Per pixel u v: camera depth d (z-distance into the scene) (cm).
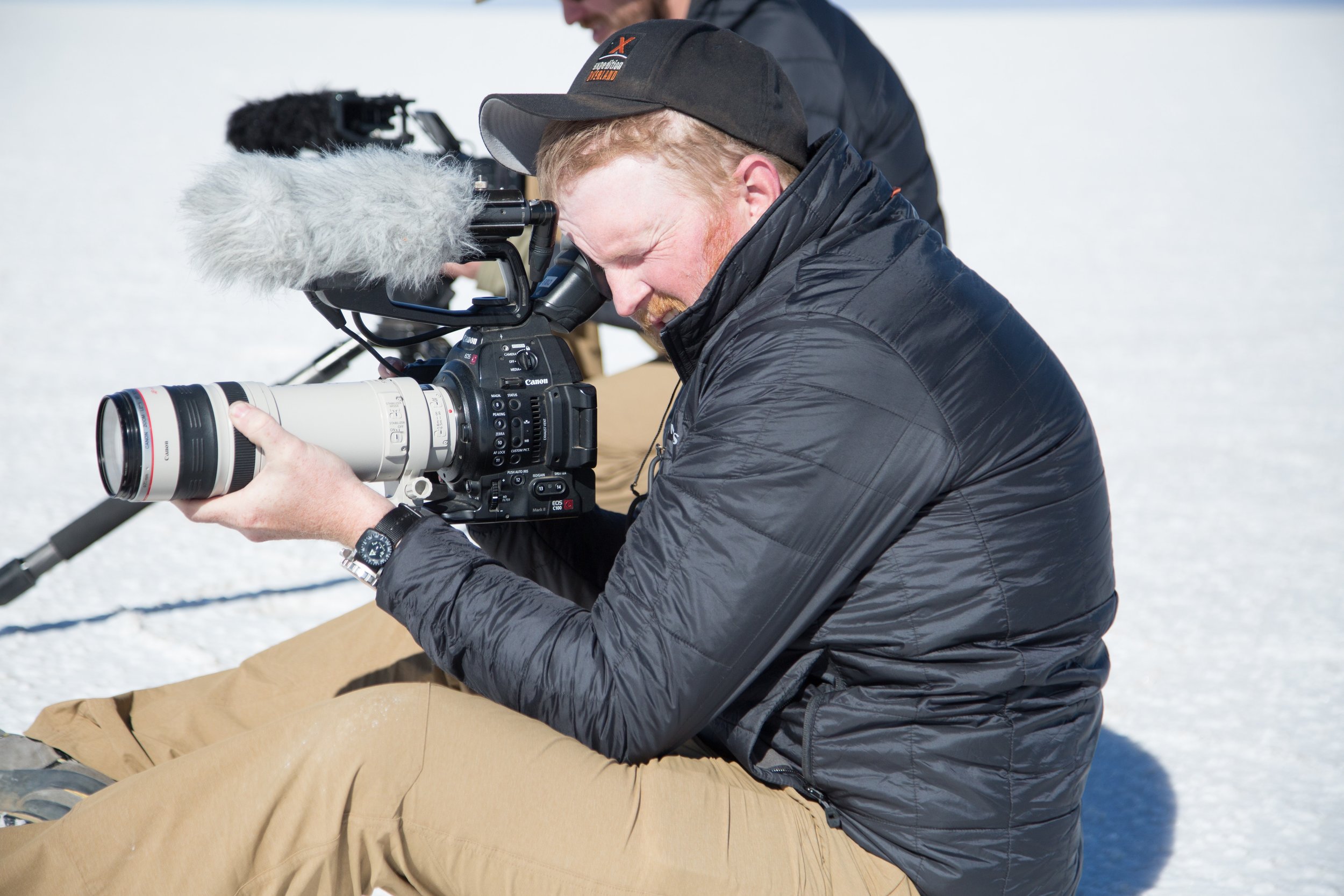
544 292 163
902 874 131
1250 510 368
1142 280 723
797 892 124
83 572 309
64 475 378
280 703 167
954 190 1073
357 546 133
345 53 2333
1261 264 773
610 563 172
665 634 124
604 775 125
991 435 127
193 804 117
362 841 120
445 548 132
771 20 240
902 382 125
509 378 152
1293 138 1453
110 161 1120
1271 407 477
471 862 122
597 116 134
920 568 127
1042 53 2888
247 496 132
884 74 257
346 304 151
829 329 126
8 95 1661
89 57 2297
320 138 268
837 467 122
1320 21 4984
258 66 2059
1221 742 235
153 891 116
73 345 534
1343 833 203
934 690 128
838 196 133
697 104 135
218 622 281
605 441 242
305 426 139
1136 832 205
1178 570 324
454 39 2811
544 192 146
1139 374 523
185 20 4138
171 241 792
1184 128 1544
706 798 126
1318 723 242
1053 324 613
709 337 139
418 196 146
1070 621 132
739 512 123
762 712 132
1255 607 300
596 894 121
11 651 261
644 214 137
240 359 518
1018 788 129
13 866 113
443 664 132
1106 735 238
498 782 122
